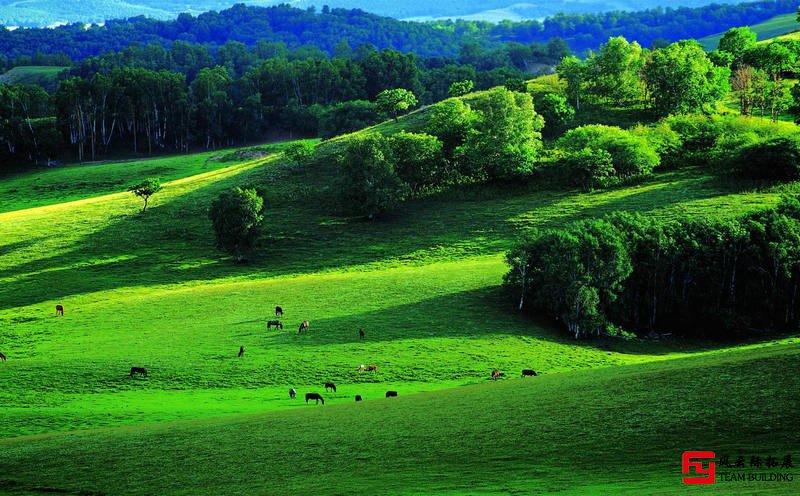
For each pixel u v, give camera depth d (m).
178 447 37.38
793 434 27.28
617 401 36.38
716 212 107.00
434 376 65.50
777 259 85.62
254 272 112.31
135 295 101.94
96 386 62.00
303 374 65.75
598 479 25.66
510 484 26.22
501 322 82.69
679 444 28.41
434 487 26.83
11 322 88.38
